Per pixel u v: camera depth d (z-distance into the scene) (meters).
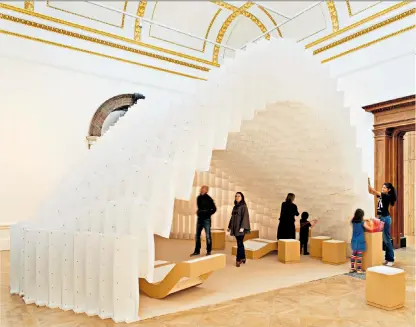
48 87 10.08
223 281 5.90
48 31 10.05
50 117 10.09
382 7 9.32
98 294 4.33
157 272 5.39
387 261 7.13
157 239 10.91
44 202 5.83
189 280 5.24
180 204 11.16
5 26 9.38
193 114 5.27
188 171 4.79
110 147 6.38
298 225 9.62
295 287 5.56
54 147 10.12
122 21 11.32
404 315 4.33
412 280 5.98
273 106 6.55
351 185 7.56
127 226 4.41
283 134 7.35
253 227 10.59
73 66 10.46
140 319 4.14
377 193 7.67
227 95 5.48
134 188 4.74
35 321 4.09
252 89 5.79
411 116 8.45
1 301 4.82
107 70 11.10
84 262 4.47
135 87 11.69
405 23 8.81
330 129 7.18
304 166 8.02
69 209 5.29
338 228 8.43
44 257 4.74
